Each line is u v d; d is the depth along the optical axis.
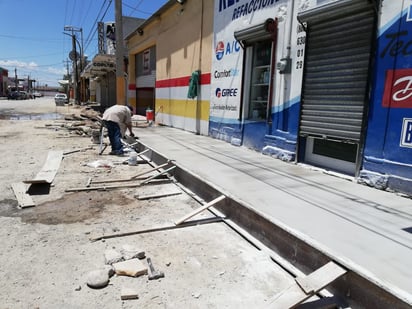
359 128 5.49
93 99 56.97
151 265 3.38
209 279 3.19
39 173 6.92
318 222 3.74
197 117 11.98
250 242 3.99
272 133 7.77
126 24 29.84
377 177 5.12
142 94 21.52
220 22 10.02
